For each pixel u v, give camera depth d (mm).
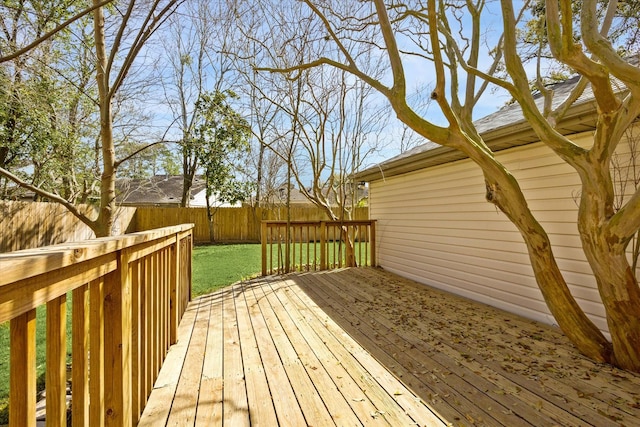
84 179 7578
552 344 3062
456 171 5090
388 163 5957
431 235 5645
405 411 2037
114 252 1507
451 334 3340
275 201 15398
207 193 14172
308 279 6137
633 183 2998
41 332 3672
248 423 1925
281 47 6359
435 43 2438
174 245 3154
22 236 6660
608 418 1941
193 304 4516
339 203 8398
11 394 850
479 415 1987
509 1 2797
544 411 2018
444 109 2602
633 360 2469
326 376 2482
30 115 5871
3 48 4727
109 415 1513
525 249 3963
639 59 3229
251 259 9359
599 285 2535
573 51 2180
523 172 4016
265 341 3182
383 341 3158
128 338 1656
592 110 2844
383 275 6566
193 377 2471
